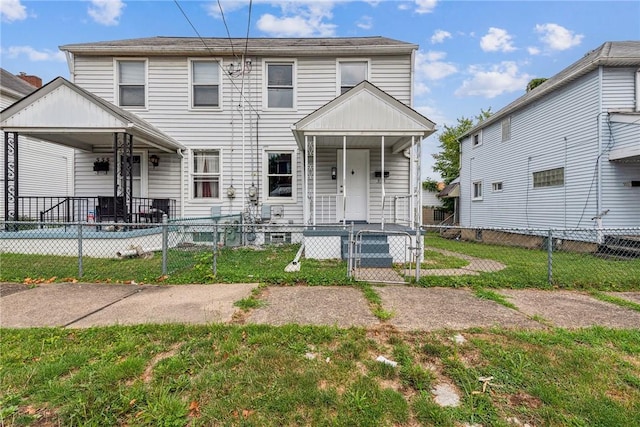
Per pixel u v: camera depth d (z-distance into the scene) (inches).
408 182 376.5
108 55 375.2
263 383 85.0
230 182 381.7
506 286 185.9
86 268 220.1
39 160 585.3
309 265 242.1
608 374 90.6
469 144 694.5
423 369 92.7
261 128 381.4
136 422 72.1
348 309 142.3
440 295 166.1
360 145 363.6
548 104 449.4
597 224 365.7
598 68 363.6
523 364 95.0
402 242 276.5
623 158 343.0
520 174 514.9
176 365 92.4
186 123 380.2
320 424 71.8
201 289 173.9
